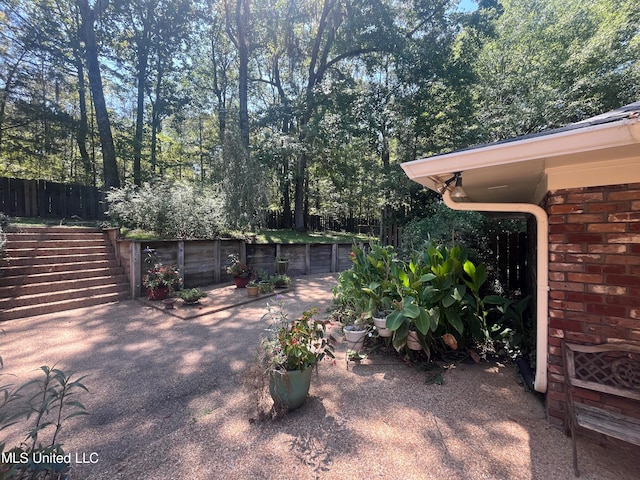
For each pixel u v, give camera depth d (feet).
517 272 15.97
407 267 12.94
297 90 42.24
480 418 7.45
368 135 36.29
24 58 36.76
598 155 5.97
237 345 12.18
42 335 13.05
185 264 22.61
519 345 11.01
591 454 6.23
